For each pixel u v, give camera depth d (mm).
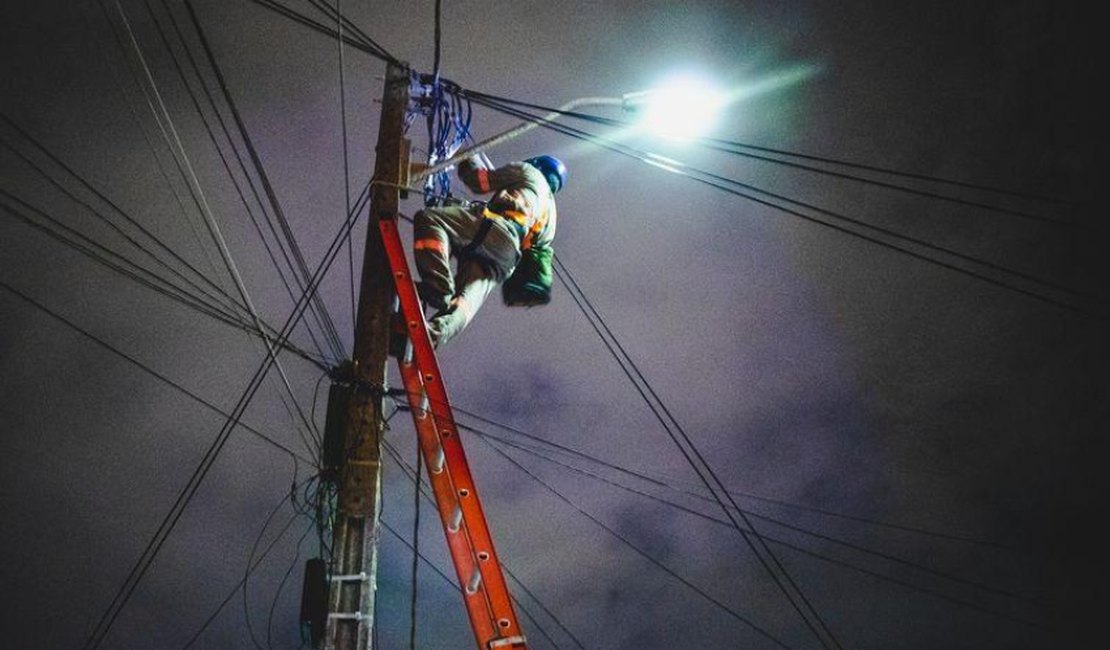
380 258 7230
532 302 7664
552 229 7848
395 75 8180
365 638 6062
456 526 5551
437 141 8352
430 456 5922
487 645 4898
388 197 7480
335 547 6312
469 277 7133
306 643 6133
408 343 6734
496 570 5238
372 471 6570
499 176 7680
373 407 6730
